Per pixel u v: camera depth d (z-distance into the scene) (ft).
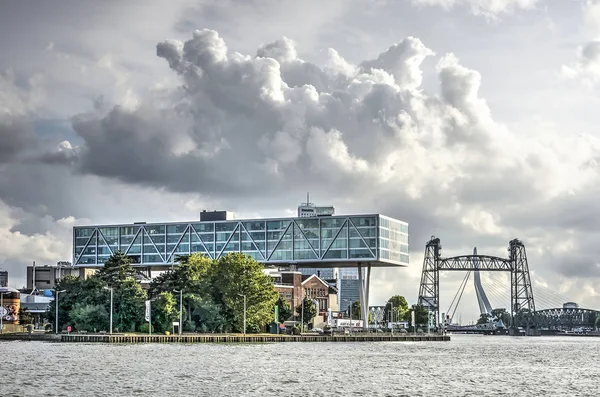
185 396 435.94
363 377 540.11
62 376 516.32
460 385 508.53
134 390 456.04
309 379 520.83
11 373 531.50
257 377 525.75
